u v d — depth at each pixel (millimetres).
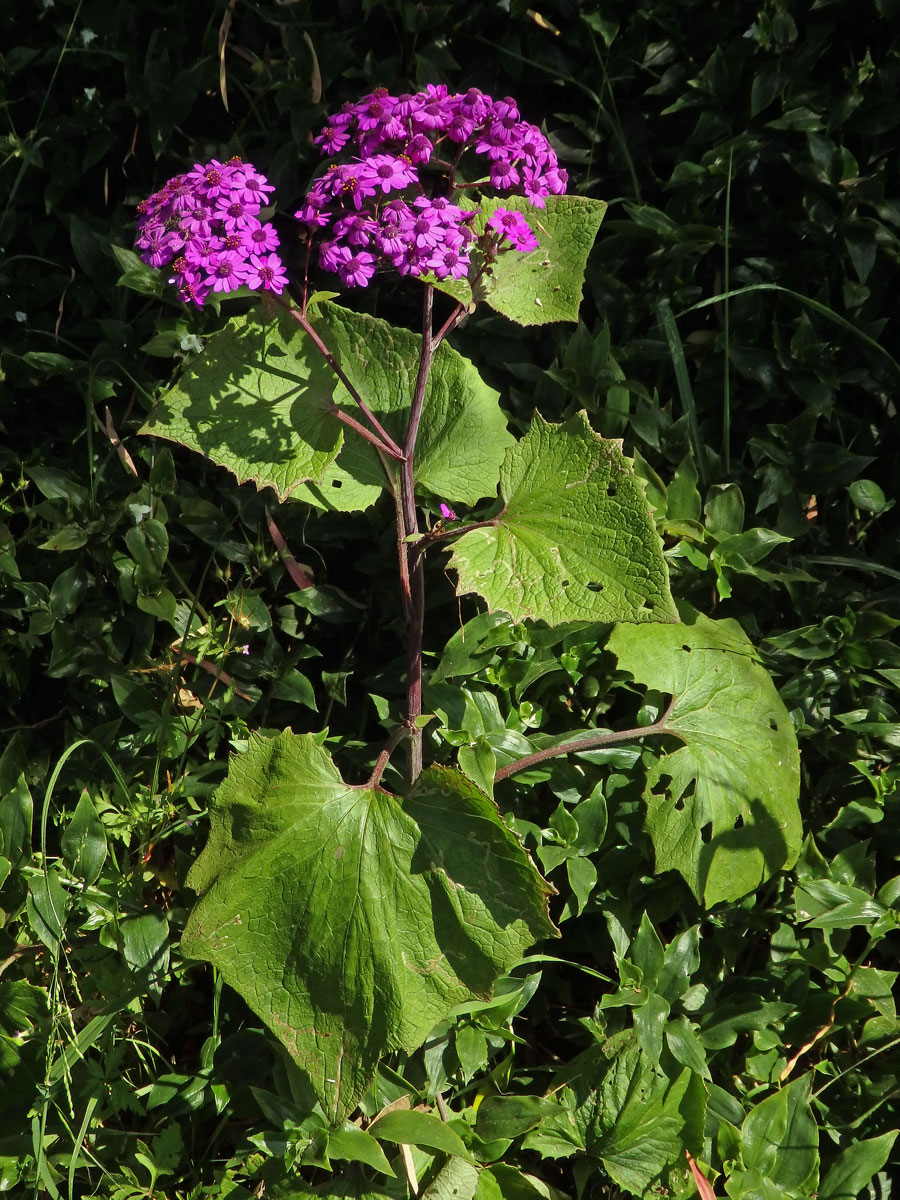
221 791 1911
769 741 2217
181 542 2551
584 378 2434
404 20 2375
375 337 2143
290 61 2406
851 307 2473
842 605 2492
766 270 2508
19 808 2180
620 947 2160
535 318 2006
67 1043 2092
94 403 2545
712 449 2574
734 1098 2088
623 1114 2031
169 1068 2285
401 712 2373
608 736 2135
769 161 2457
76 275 2580
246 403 2000
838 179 2414
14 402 2582
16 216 2516
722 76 2410
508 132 1794
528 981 2096
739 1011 2191
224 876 1857
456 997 1814
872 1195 2227
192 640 2479
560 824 2139
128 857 2281
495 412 2199
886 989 2230
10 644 2574
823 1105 2225
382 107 1756
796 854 2207
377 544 2523
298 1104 1958
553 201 2027
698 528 2369
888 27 2389
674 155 2514
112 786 2469
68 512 2475
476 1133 2031
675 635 2268
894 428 2543
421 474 2172
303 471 1932
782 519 2477
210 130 2525
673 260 2467
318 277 2484
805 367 2488
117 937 2156
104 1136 2105
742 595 2512
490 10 2414
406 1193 1962
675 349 2393
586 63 2471
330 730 2604
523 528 1834
